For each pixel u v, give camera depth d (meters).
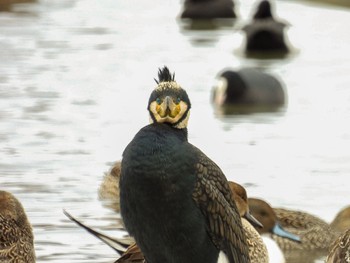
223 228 10.58
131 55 28.59
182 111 10.45
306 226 15.93
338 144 19.84
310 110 23.14
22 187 16.69
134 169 10.26
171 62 27.89
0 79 25.06
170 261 10.60
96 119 21.34
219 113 23.09
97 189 16.62
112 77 25.61
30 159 18.30
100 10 36.72
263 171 17.91
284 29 32.28
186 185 10.31
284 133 20.92
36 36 30.94
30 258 13.26
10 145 19.23
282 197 16.72
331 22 34.38
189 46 30.59
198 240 10.48
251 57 30.06
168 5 38.53
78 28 32.62
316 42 31.38
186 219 10.37
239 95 24.23
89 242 14.38
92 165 18.00
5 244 13.02
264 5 30.75
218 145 19.72
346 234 12.66
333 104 23.58
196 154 10.44
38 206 15.79
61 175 17.38
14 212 13.33
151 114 10.51
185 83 25.53
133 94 23.77
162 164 10.23
